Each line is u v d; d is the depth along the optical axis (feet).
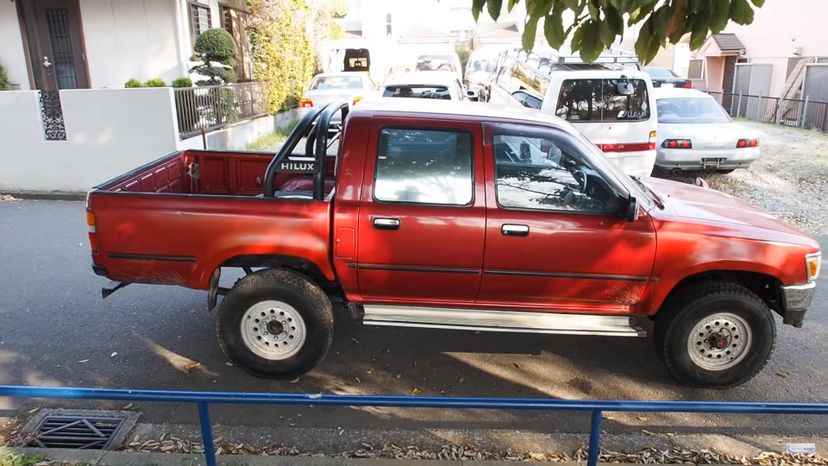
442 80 38.52
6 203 31.91
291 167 14.23
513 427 13.07
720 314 14.06
